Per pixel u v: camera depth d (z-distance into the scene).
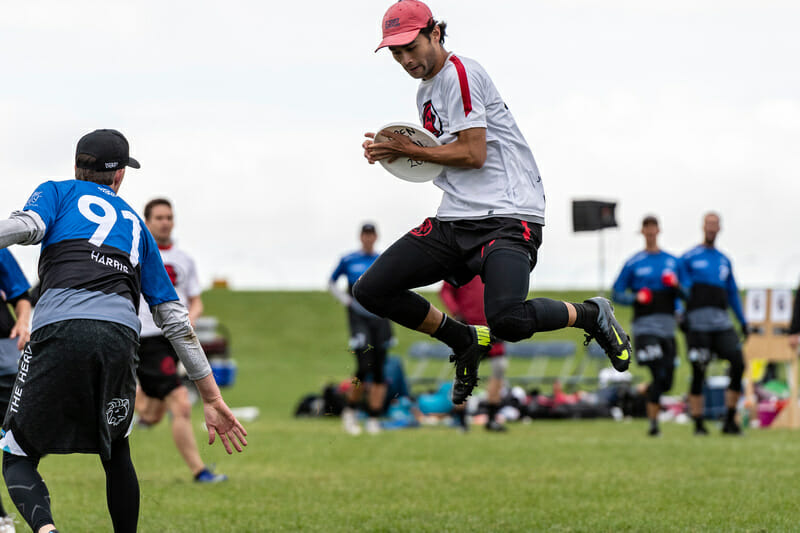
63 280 14.59
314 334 123.50
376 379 43.78
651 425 42.72
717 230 43.25
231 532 19.39
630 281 43.12
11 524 19.23
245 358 108.38
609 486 25.12
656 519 20.19
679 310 44.66
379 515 21.14
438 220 17.64
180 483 26.58
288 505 22.64
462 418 44.97
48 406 14.30
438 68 17.50
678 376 89.56
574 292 120.94
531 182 17.56
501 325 16.31
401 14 17.22
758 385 58.53
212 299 140.88
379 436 41.75
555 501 22.78
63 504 23.12
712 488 24.55
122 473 15.44
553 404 56.59
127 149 16.00
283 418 54.81
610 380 62.25
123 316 14.72
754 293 50.00
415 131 17.19
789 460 31.11
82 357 14.29
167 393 27.19
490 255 16.73
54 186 15.25
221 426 16.09
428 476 27.64
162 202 29.27
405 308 17.66
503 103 17.69
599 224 45.97
